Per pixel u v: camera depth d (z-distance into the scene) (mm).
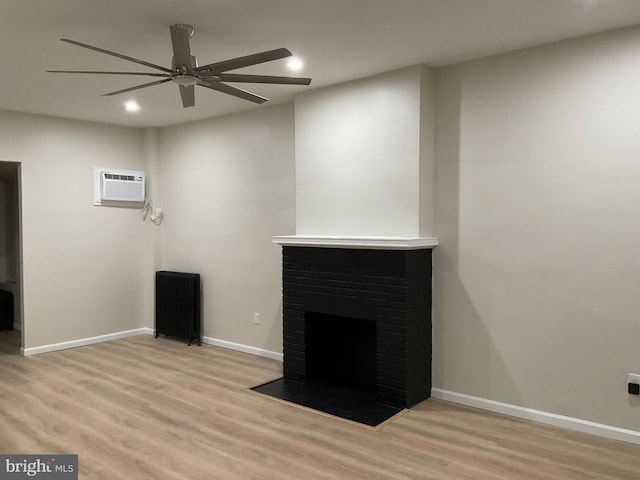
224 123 5688
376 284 3975
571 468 2941
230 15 2953
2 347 5848
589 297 3379
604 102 3283
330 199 4469
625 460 3027
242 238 5582
